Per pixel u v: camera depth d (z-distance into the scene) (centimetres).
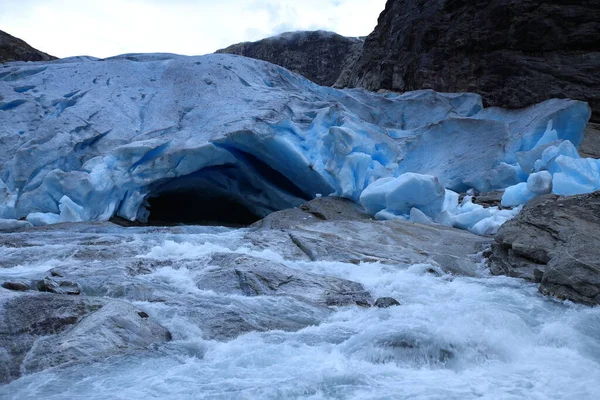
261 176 1530
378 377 500
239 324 641
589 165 1220
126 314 609
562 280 755
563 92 1858
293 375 502
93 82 1680
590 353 568
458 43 2073
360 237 1071
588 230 842
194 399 452
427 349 552
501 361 545
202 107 1571
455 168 1521
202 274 808
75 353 536
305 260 959
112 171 1332
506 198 1252
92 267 806
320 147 1430
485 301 736
